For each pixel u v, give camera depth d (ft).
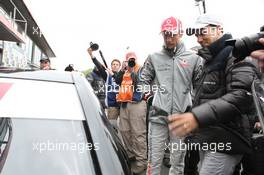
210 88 8.59
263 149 9.51
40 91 5.87
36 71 6.61
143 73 12.83
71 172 4.74
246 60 7.39
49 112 5.49
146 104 16.88
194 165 12.16
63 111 5.56
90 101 5.98
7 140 5.03
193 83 12.08
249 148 8.33
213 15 9.16
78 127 5.36
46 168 4.77
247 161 9.75
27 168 4.75
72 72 7.00
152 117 12.17
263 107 5.11
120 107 17.38
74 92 6.04
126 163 5.55
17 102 5.55
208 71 8.61
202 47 9.29
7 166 4.73
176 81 11.88
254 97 5.41
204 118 5.23
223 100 6.02
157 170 12.27
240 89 6.60
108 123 6.23
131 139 17.16
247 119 8.22
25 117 5.36
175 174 12.21
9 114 5.35
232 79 7.45
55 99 5.76
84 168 4.77
